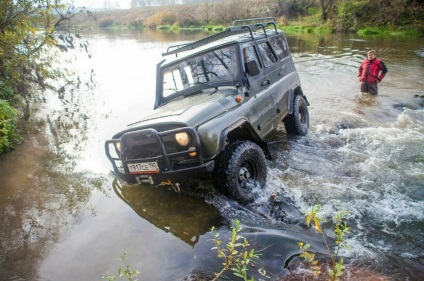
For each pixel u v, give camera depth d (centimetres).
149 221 398
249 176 435
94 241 367
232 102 446
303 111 683
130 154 420
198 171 377
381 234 351
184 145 380
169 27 5331
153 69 1486
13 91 895
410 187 449
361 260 306
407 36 2386
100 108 932
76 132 748
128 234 374
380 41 2158
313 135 670
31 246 366
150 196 459
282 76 621
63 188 498
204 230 370
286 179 482
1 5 820
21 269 330
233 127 414
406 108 827
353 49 1834
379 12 2880
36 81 1005
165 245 348
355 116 777
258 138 463
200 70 500
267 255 317
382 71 938
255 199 429
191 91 500
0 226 409
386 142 616
